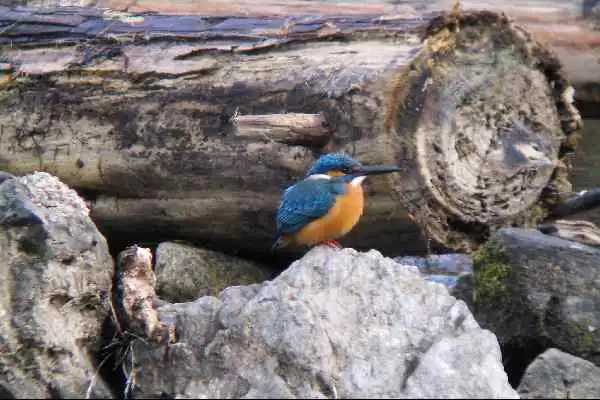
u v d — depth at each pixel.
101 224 13.17
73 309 10.06
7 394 9.41
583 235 12.42
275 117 11.70
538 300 10.79
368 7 15.06
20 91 13.13
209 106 12.45
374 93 11.65
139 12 14.09
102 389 9.52
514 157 12.60
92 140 12.84
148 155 12.63
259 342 9.22
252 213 12.60
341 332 9.36
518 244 10.96
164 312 9.94
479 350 9.23
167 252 12.86
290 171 12.07
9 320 9.66
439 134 11.95
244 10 14.27
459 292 11.57
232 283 12.99
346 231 11.41
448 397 8.93
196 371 9.37
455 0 16.11
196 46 13.04
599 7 17.20
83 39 13.41
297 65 12.40
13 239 9.98
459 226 12.42
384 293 9.70
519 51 12.60
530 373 9.59
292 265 9.95
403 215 11.98
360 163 11.76
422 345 9.45
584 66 17.20
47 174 10.68
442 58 12.09
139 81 12.79
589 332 10.63
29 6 14.27
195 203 12.72
